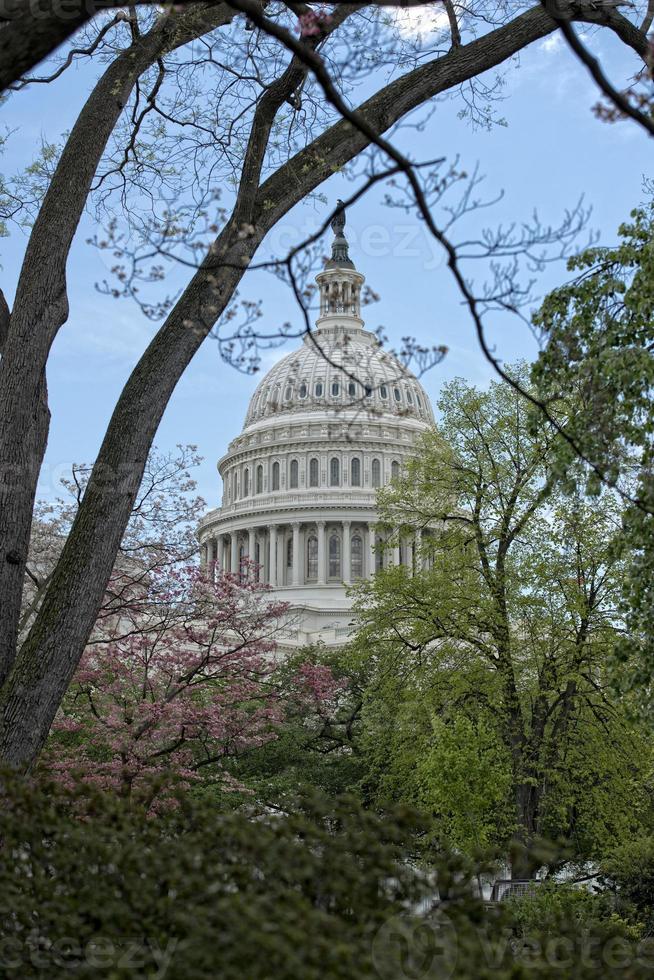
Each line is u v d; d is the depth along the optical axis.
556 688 39.03
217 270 16.05
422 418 133.00
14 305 16.11
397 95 16.88
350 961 7.35
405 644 42.19
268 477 133.25
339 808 9.84
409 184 10.35
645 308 18.11
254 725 35.28
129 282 12.65
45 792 11.09
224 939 7.78
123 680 34.78
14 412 15.65
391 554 125.50
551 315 19.09
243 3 9.39
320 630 115.12
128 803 10.69
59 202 16.25
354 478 129.50
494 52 16.89
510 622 40.31
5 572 15.36
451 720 39.66
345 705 56.06
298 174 16.70
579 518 35.84
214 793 34.22
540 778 39.09
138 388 15.80
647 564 18.50
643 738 38.00
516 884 23.39
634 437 17.98
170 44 17.41
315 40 15.01
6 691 14.51
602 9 16.08
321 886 9.03
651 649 18.62
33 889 10.02
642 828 39.22
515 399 40.47
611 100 10.40
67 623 14.73
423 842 13.61
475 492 40.56
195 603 36.34
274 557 127.94
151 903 9.04
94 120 16.73
